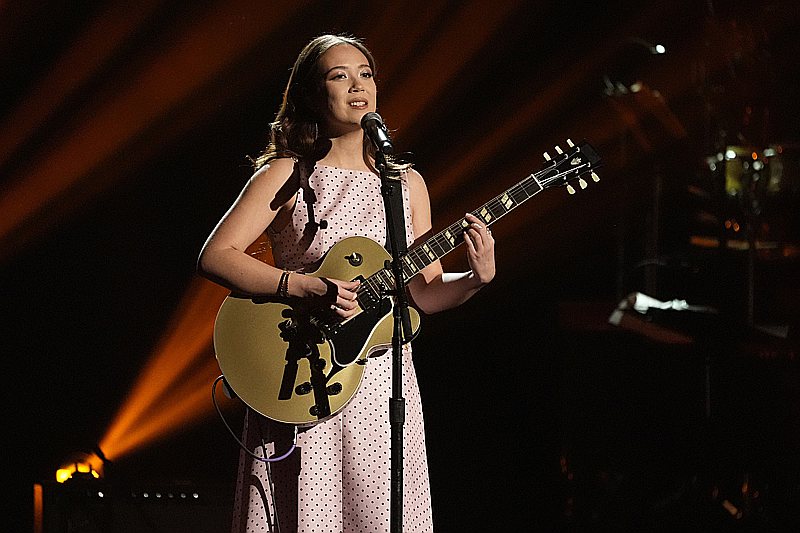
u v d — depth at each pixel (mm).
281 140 10766
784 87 21688
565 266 24281
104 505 14688
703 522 19016
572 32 23391
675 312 20234
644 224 21859
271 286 10203
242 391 10266
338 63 10492
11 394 21266
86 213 21969
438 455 22625
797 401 19312
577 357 20688
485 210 10594
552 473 21406
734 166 21562
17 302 21750
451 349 23562
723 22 21406
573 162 10797
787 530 18516
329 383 10211
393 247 9891
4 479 20281
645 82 21594
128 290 21922
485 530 20781
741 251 21094
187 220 22078
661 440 20125
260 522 10219
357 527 10195
